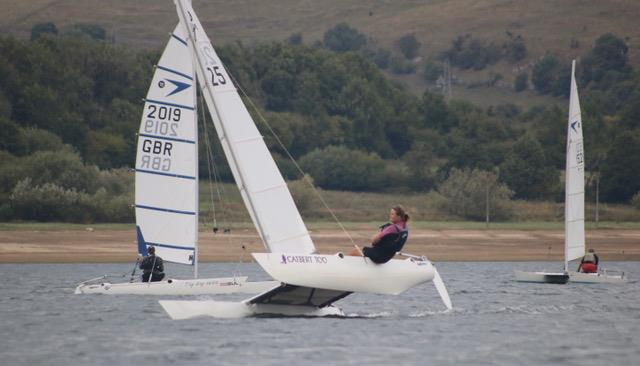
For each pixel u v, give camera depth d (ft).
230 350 243.81
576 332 285.43
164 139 367.45
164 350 244.63
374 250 276.62
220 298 362.12
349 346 250.57
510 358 240.32
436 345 255.50
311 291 285.23
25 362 231.71
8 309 328.90
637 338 275.59
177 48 368.07
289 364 228.02
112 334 269.85
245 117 290.56
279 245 284.20
